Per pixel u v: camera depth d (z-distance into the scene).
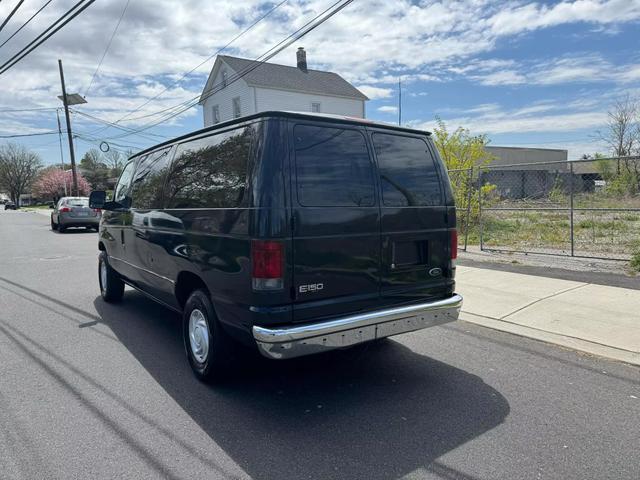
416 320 3.99
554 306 6.02
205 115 31.95
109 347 5.04
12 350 4.94
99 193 5.90
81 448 3.06
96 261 11.36
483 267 8.69
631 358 4.41
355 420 3.43
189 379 4.20
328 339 3.48
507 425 3.32
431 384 4.05
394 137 4.10
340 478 2.73
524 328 5.36
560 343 4.88
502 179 22.69
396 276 3.98
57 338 5.34
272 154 3.38
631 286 6.80
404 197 4.07
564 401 3.67
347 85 31.75
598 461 2.86
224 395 3.87
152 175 5.20
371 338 3.72
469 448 3.03
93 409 3.61
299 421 3.43
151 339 5.30
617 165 14.02
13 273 9.70
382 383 4.09
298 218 3.41
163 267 4.73
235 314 3.56
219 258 3.71
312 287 3.48
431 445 3.08
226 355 3.89
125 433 3.25
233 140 3.74
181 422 3.41
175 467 2.85
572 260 8.96
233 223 3.54
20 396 3.84
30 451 3.03
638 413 3.46
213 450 3.04
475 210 13.41
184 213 4.26
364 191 3.80
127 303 7.02
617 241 10.95
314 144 3.58
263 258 3.30
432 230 4.24
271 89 28.19
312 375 4.28
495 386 3.97
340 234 3.62
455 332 5.39
